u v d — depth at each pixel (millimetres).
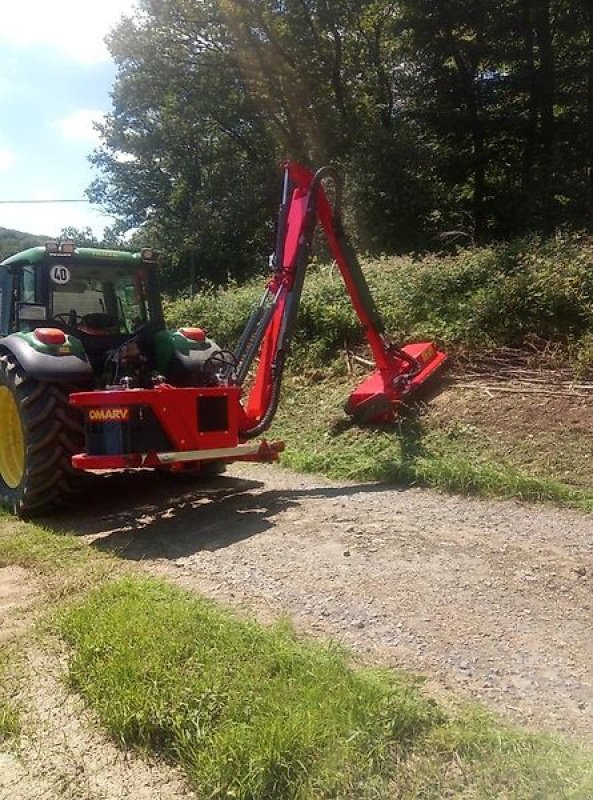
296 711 2607
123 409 5305
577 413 6625
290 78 23781
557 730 2621
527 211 17812
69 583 4176
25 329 6492
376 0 21750
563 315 8359
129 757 2674
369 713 2578
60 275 6477
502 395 7289
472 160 19984
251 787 2363
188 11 24391
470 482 5746
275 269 6605
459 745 2463
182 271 25344
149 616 3438
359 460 6848
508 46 19656
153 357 6762
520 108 19969
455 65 20750
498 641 3260
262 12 23391
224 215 24781
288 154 23969
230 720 2633
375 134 20000
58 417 5676
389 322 9500
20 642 3510
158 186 29094
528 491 5523
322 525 4945
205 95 25703
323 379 9352
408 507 5340
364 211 18625
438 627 3398
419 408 7531
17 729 2867
